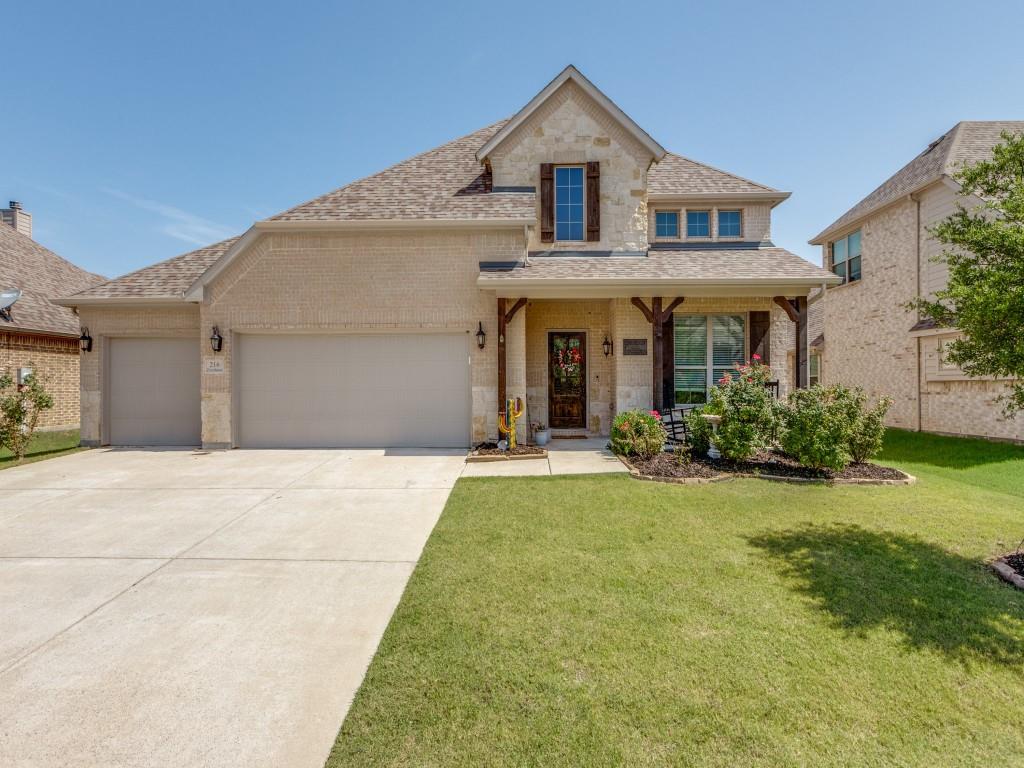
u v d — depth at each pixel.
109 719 2.61
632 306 11.78
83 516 6.19
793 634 3.33
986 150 13.30
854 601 3.79
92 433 11.77
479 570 4.41
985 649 3.16
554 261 11.41
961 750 2.34
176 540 5.32
